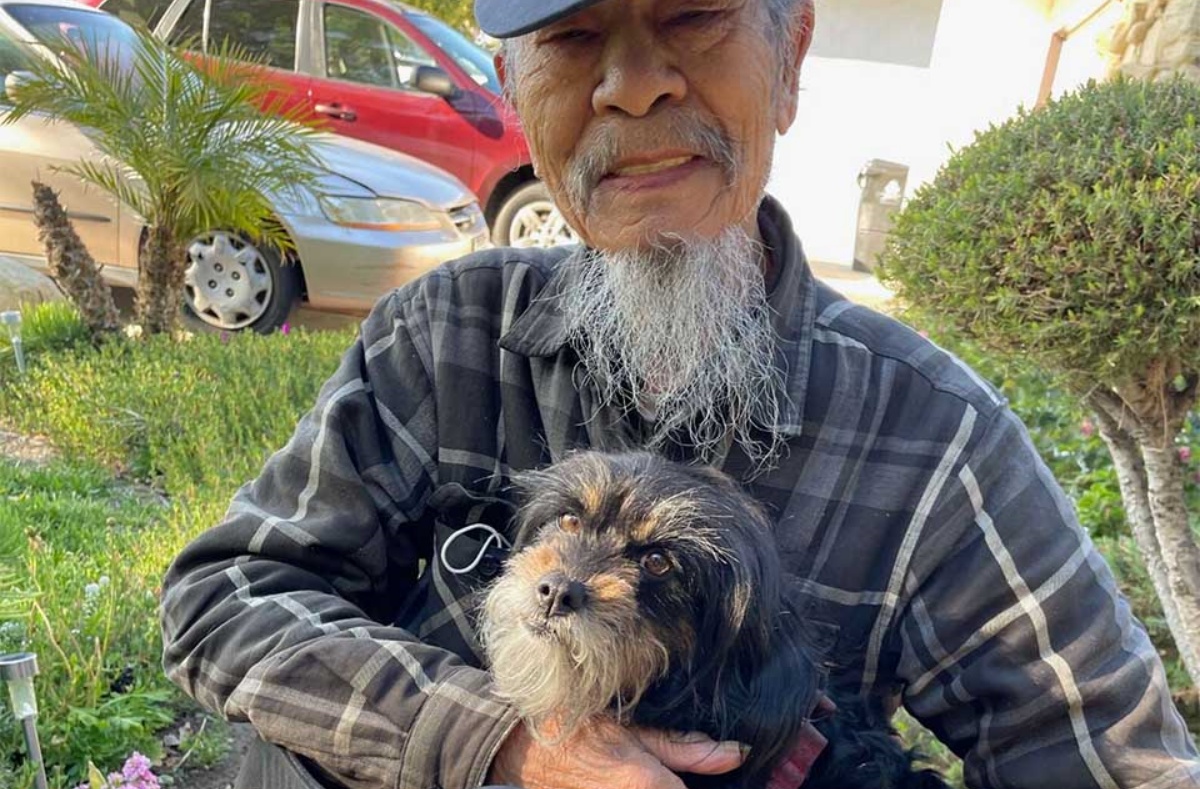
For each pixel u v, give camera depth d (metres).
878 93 11.95
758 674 1.44
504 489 1.76
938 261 2.97
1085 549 1.57
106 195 6.65
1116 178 2.72
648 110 1.53
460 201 7.25
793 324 1.68
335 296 6.77
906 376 1.65
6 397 5.53
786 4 1.62
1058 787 1.49
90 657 3.18
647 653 1.42
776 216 1.75
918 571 1.59
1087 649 1.50
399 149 8.31
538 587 1.40
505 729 1.39
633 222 1.57
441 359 1.79
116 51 6.75
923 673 1.60
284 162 6.11
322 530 1.68
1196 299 2.51
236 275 6.82
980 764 1.58
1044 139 2.98
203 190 5.86
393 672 1.46
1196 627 3.05
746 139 1.57
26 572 3.47
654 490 1.48
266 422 5.13
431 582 1.82
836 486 1.62
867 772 1.55
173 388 5.37
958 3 10.61
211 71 6.00
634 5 1.50
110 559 3.81
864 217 11.18
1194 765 1.46
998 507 1.57
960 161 3.16
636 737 1.45
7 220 6.72
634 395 1.70
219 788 3.06
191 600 1.63
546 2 1.43
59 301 6.66
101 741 3.02
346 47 8.32
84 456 4.98
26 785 2.63
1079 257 2.67
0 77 6.55
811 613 1.60
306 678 1.48
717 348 1.63
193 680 1.61
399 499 1.76
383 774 1.42
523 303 1.81
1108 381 2.83
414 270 6.85
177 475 4.74
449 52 8.53
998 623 1.54
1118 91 3.02
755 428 1.63
